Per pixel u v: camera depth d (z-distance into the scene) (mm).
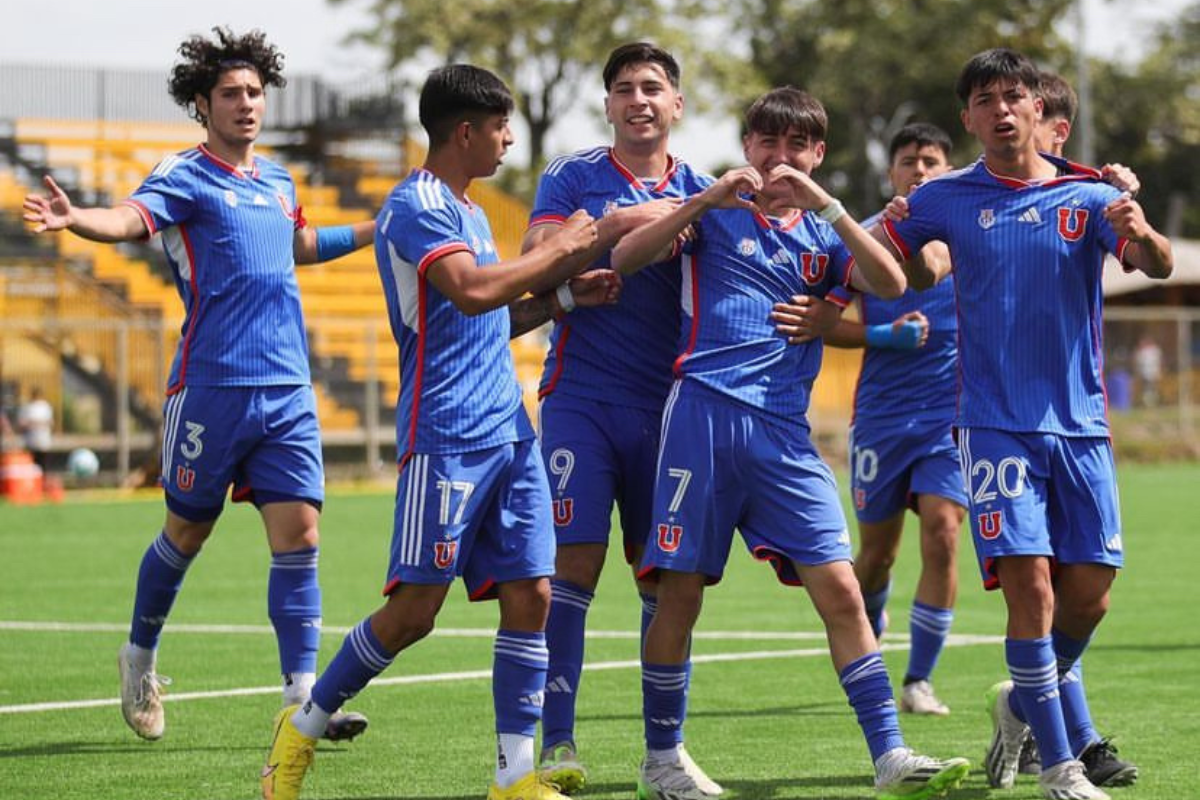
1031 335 18625
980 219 18797
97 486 74250
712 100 133875
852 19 158500
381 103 98062
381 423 81938
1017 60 18797
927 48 153125
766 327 18422
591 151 20391
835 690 25688
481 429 17312
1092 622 19094
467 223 17328
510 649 17578
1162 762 20188
